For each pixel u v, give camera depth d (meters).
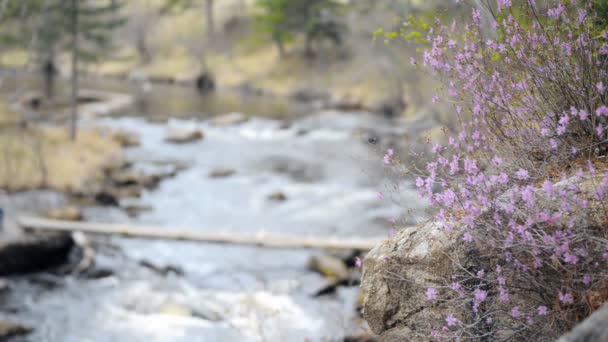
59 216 13.30
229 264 11.18
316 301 9.10
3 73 20.39
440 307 3.12
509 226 2.69
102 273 10.64
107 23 26.02
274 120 33.75
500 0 3.05
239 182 18.69
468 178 2.76
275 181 18.95
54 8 21.77
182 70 58.53
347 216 14.66
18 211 13.83
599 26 3.06
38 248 10.43
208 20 63.72
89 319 8.89
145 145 24.56
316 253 11.62
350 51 49.78
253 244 11.26
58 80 47.78
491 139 3.16
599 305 2.57
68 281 10.32
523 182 2.99
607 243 2.51
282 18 50.44
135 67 62.16
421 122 24.91
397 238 3.42
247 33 64.06
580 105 2.98
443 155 3.13
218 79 55.69
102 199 15.52
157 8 69.19
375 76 42.94
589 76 2.85
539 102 3.10
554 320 2.68
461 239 3.02
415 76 27.98
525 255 2.74
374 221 14.09
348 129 29.66
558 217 2.50
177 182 18.44
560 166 3.09
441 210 2.90
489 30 3.38
